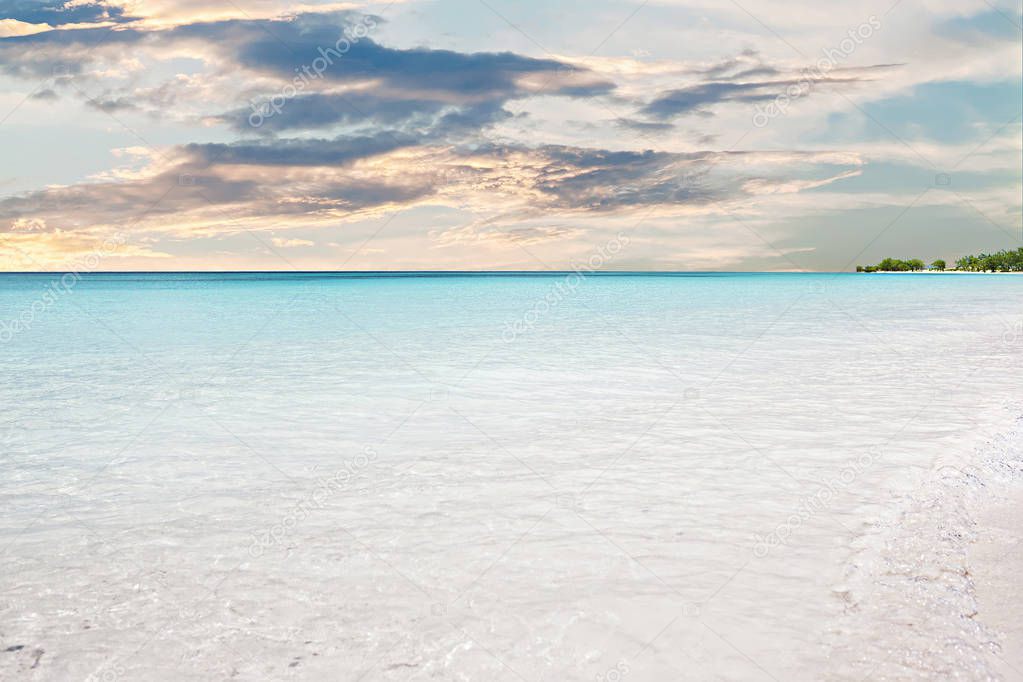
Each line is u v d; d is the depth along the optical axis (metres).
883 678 3.80
